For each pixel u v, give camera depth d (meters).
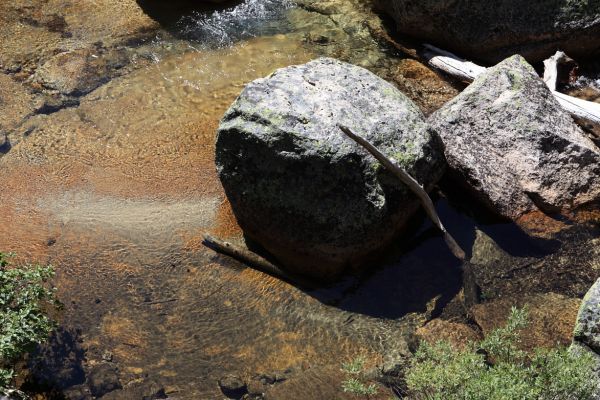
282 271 8.36
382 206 8.15
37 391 7.84
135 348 8.03
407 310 8.18
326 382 7.86
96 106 9.44
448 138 8.71
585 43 9.64
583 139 8.84
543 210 8.62
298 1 10.40
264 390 7.84
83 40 9.97
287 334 8.09
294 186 8.16
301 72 8.52
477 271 8.34
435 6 9.66
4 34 10.00
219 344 8.05
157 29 10.08
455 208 8.66
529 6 9.57
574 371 7.30
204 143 9.16
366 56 9.85
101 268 8.40
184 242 8.52
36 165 9.02
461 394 7.27
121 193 8.84
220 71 9.73
